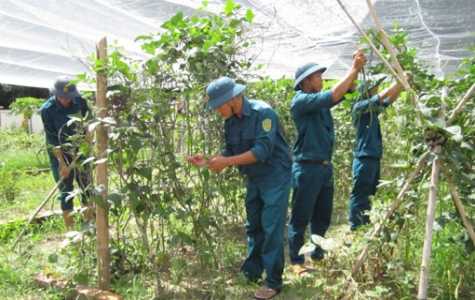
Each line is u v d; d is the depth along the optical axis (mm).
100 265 3723
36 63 7348
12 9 4828
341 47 6977
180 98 4176
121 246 4180
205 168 3885
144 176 3648
